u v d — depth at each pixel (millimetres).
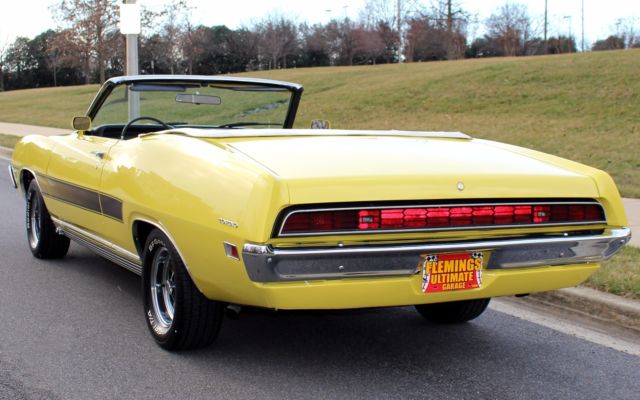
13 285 5539
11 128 24281
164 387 3613
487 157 3955
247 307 3637
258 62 64375
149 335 4410
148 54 45656
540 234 3617
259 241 3141
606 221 3754
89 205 4871
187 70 55188
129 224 4258
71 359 3996
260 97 5555
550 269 3666
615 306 4836
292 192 3146
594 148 14906
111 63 43250
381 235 3270
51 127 25000
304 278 3205
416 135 4637
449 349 4293
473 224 3436
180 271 3820
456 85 25906
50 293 5332
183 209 3623
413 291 3383
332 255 3188
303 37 65500
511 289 3619
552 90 22469
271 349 4195
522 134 17578
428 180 3361
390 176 3324
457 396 3582
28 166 6086
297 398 3500
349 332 4566
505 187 3494
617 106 19234
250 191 3234
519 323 4863
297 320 4797
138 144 4383
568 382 3811
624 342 4496
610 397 3629
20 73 66562
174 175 3805
